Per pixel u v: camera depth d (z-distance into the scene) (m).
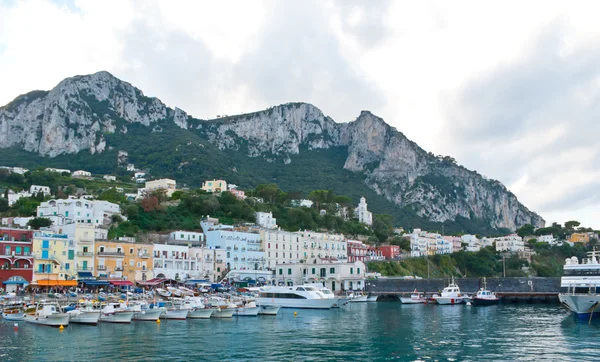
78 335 83.25
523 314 125.81
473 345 76.88
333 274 188.25
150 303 110.25
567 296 111.44
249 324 100.44
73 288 137.62
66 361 64.31
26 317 97.38
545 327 97.94
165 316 105.19
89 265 150.38
